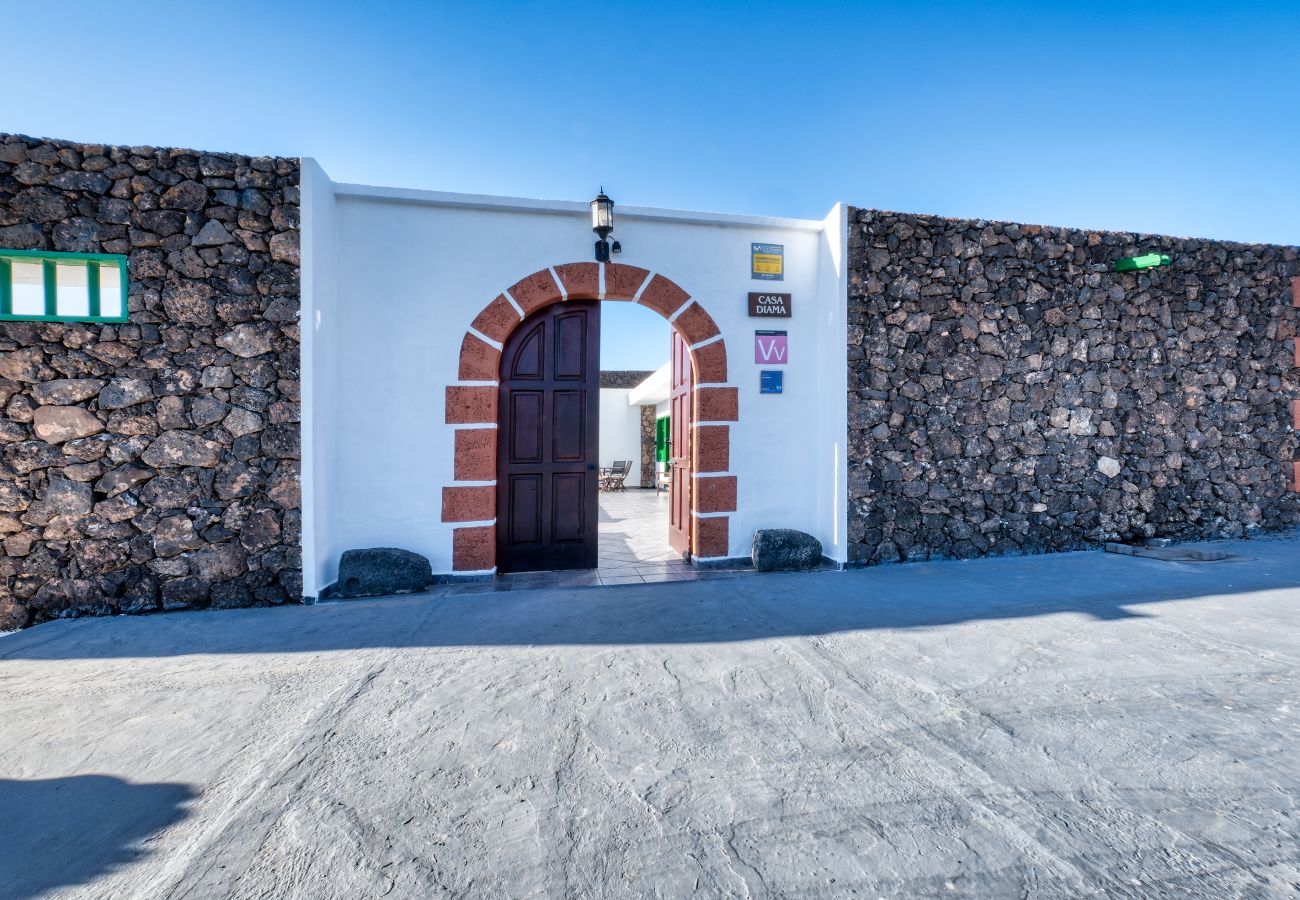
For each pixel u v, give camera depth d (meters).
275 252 4.60
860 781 2.16
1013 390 6.11
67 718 2.70
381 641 3.70
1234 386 6.77
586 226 5.49
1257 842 1.81
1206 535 6.67
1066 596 4.54
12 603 4.20
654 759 2.32
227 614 4.31
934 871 1.70
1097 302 6.33
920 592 4.71
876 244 5.77
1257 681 2.98
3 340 4.22
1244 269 6.79
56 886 1.68
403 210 5.18
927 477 5.89
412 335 5.18
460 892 1.65
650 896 1.62
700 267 5.72
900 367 5.84
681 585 5.02
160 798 2.09
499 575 5.51
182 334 4.47
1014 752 2.35
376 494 5.10
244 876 1.72
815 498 5.98
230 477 4.53
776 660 3.31
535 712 2.73
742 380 5.80
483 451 5.27
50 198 4.30
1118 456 6.40
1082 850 1.78
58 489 4.27
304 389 4.62
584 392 5.76
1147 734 2.47
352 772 2.25
